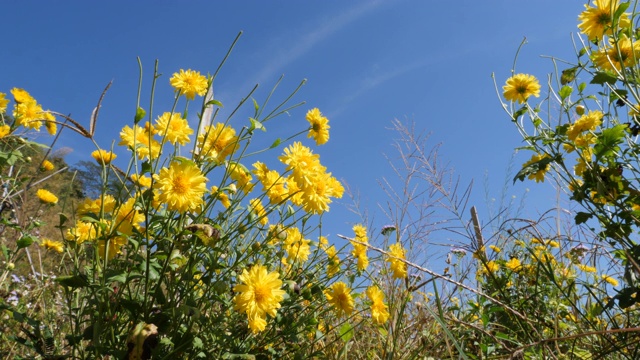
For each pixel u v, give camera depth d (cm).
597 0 78
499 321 87
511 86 90
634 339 64
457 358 76
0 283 85
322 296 79
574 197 78
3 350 76
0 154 76
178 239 55
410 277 96
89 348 52
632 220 70
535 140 84
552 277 75
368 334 96
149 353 49
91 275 58
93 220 53
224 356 60
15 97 85
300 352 73
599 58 81
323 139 75
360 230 92
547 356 64
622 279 76
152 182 54
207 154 61
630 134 79
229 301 63
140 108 55
